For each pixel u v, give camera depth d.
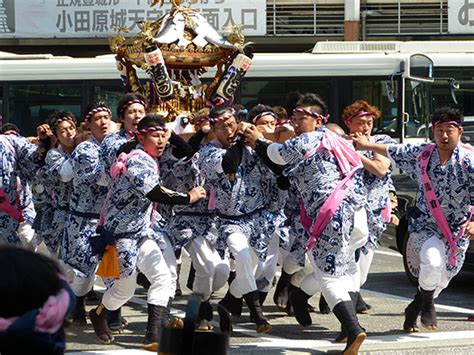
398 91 18.48
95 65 18.33
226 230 7.75
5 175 8.52
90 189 7.92
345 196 7.06
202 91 9.79
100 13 25.27
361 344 7.11
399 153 7.74
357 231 7.67
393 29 26.38
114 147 7.66
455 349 7.40
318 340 7.71
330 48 19.38
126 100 7.84
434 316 7.89
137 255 7.32
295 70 18.44
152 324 7.29
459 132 7.52
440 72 19.25
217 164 7.61
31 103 18.44
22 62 18.39
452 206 7.63
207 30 9.72
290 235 8.49
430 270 7.62
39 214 8.96
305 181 7.11
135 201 7.20
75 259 7.96
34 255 2.74
